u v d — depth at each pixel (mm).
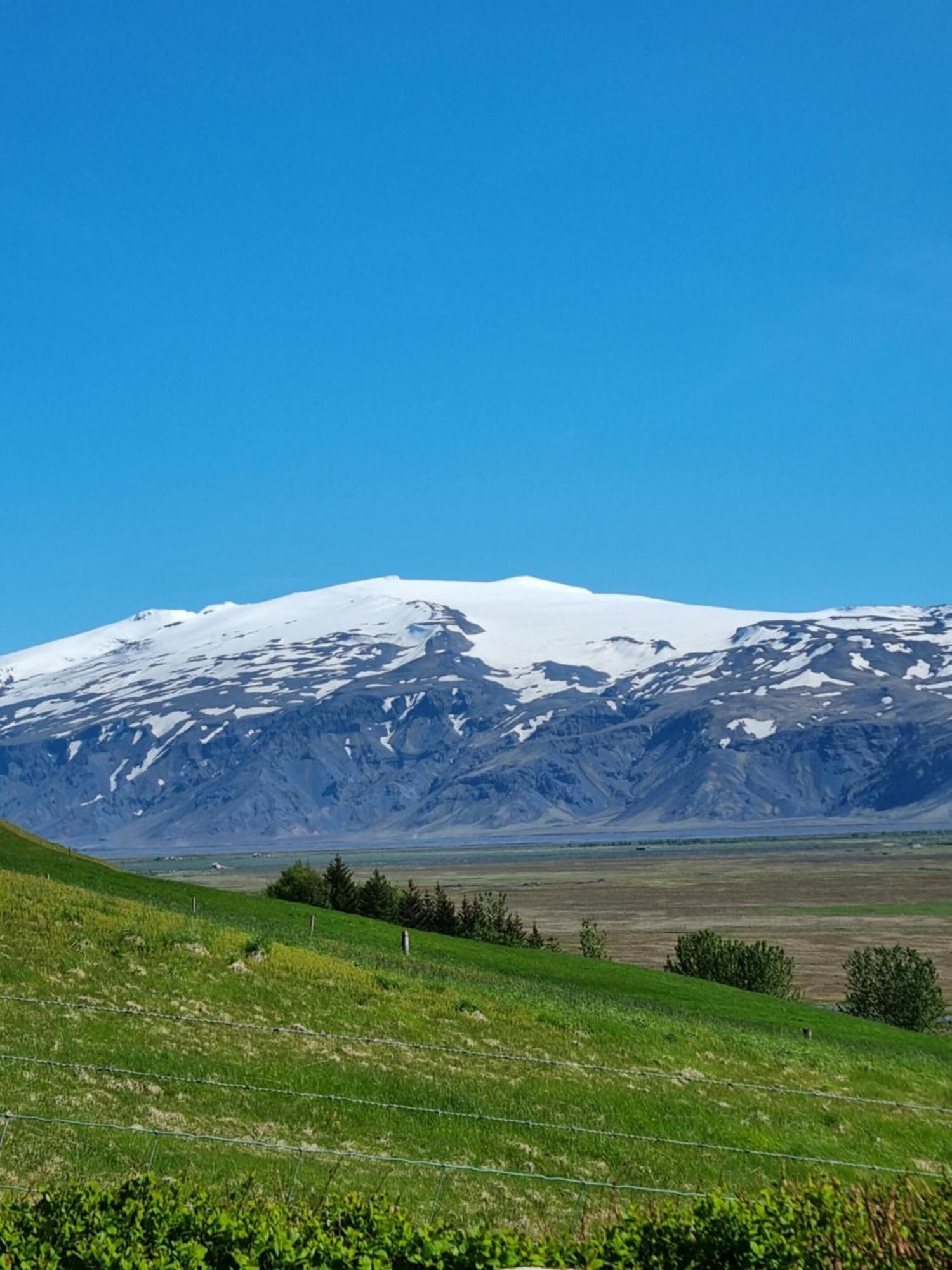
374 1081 36781
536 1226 26078
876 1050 60000
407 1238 16156
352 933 76250
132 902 57625
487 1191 28812
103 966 44156
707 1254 16578
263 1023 41438
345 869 103812
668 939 171375
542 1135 34375
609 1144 34125
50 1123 27984
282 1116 32594
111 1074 32938
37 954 43406
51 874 78062
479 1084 38219
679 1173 32500
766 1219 17062
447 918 101562
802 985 123500
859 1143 38688
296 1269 15203
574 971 75375
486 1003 50719
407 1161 30266
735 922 198000
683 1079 43125
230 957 48438
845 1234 16797
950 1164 37375
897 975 81875
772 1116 39938
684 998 71000
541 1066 42125
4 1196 21656
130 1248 14844
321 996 46438
